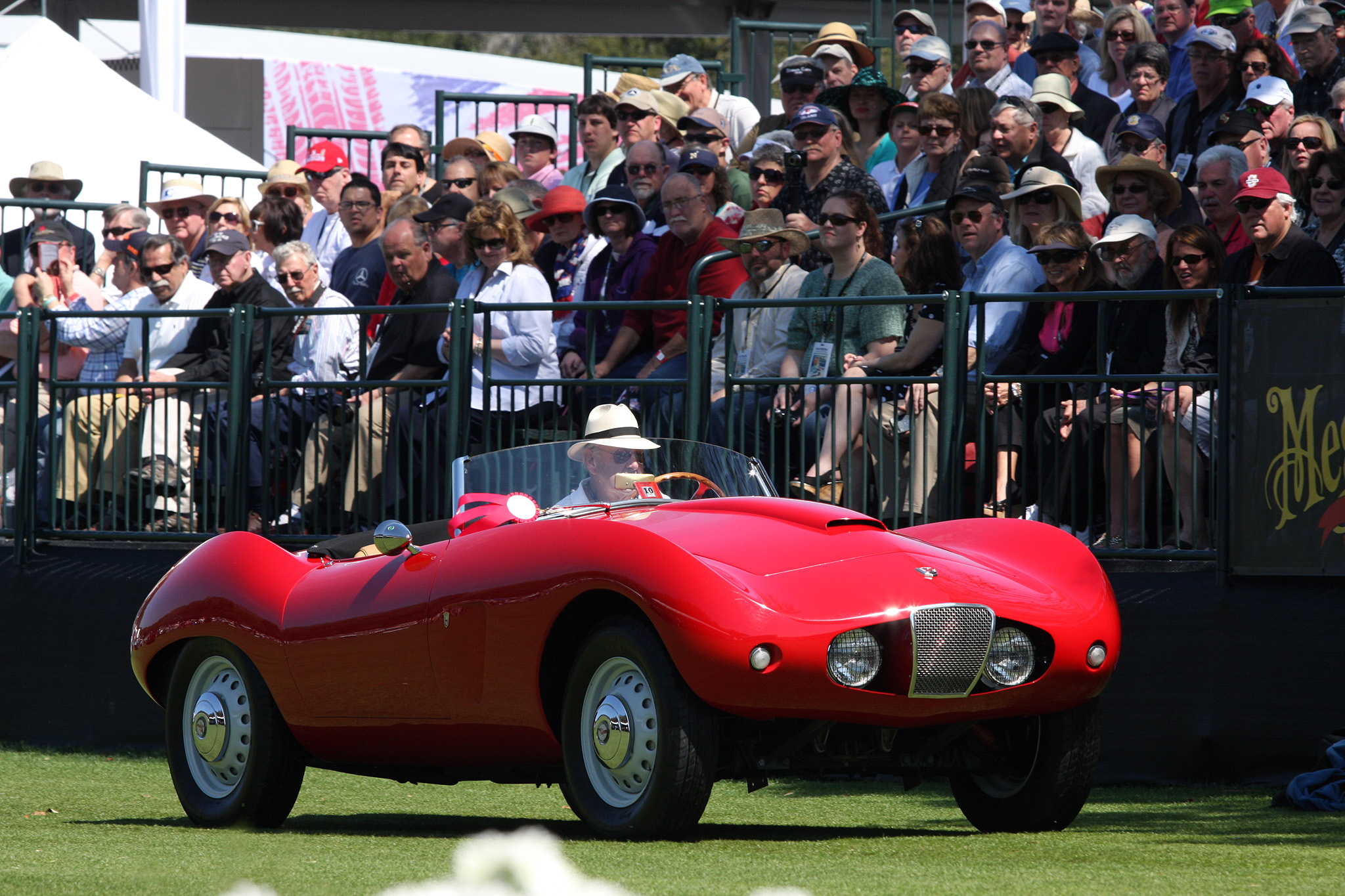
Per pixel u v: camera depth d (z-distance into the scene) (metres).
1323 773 22.53
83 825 22.11
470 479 22.22
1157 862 16.38
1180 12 44.19
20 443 37.28
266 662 21.69
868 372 30.92
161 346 37.84
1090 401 27.45
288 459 34.97
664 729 17.61
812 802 24.28
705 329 31.25
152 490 35.91
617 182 45.06
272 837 19.72
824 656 17.52
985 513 28.94
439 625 19.80
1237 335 26.19
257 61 78.31
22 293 46.56
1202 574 26.38
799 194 41.03
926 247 32.78
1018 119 38.38
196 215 48.84
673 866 15.74
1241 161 33.50
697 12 74.81
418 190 50.59
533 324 33.91
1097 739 19.69
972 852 17.27
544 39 182.50
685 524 19.75
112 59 82.81
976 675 18.31
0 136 58.69
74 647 36.03
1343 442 25.08
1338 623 25.02
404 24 75.88
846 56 49.62
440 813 24.08
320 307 35.19
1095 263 31.36
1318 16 40.16
